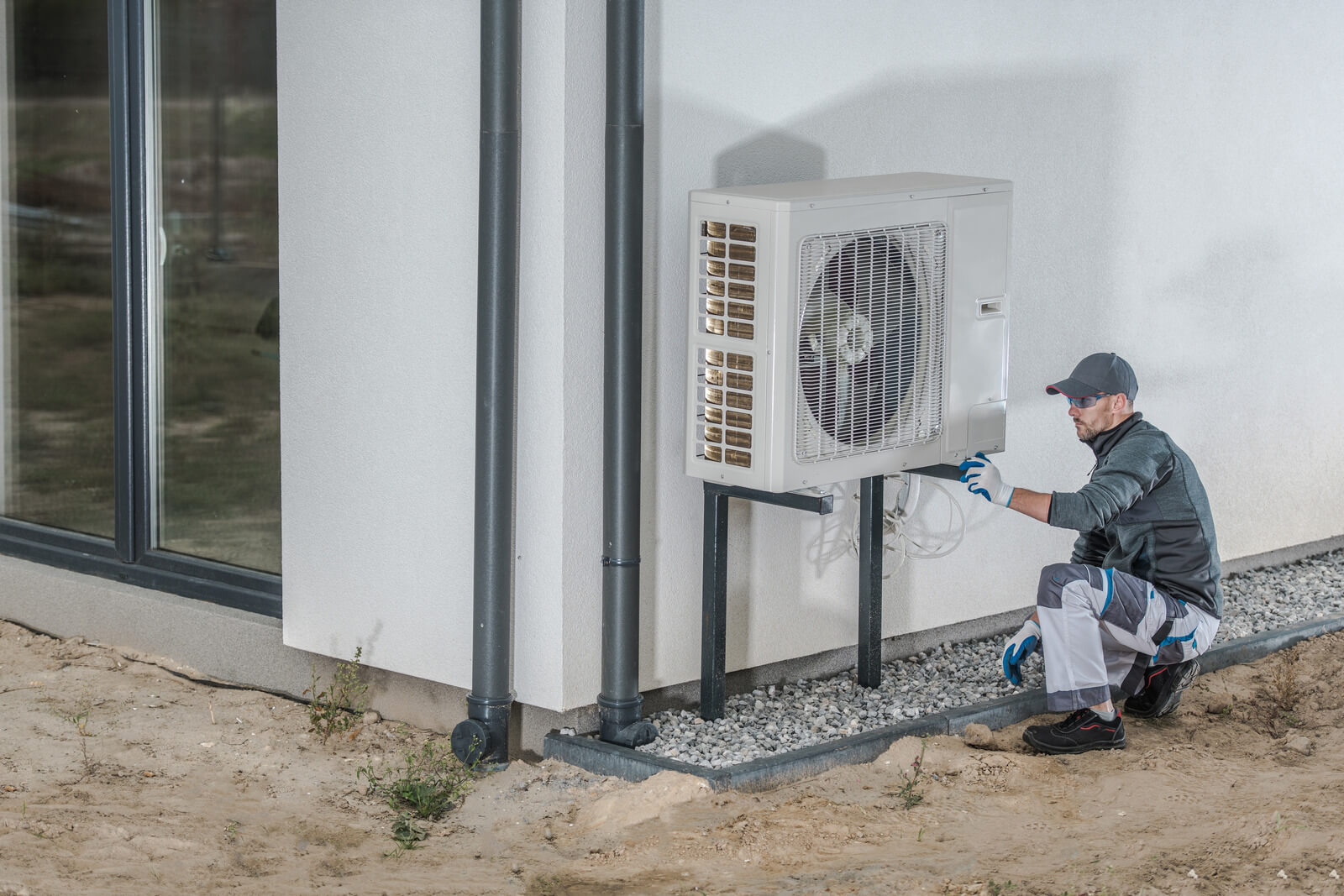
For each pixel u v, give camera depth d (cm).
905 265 701
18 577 914
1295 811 609
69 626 895
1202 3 927
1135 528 740
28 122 922
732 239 668
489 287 670
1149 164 916
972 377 736
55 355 927
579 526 695
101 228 892
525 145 675
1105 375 722
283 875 593
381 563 748
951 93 814
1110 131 891
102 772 698
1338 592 996
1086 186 885
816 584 796
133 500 878
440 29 691
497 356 674
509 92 659
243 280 834
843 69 766
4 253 942
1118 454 721
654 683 737
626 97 660
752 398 672
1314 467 1057
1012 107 843
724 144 723
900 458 716
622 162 664
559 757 704
